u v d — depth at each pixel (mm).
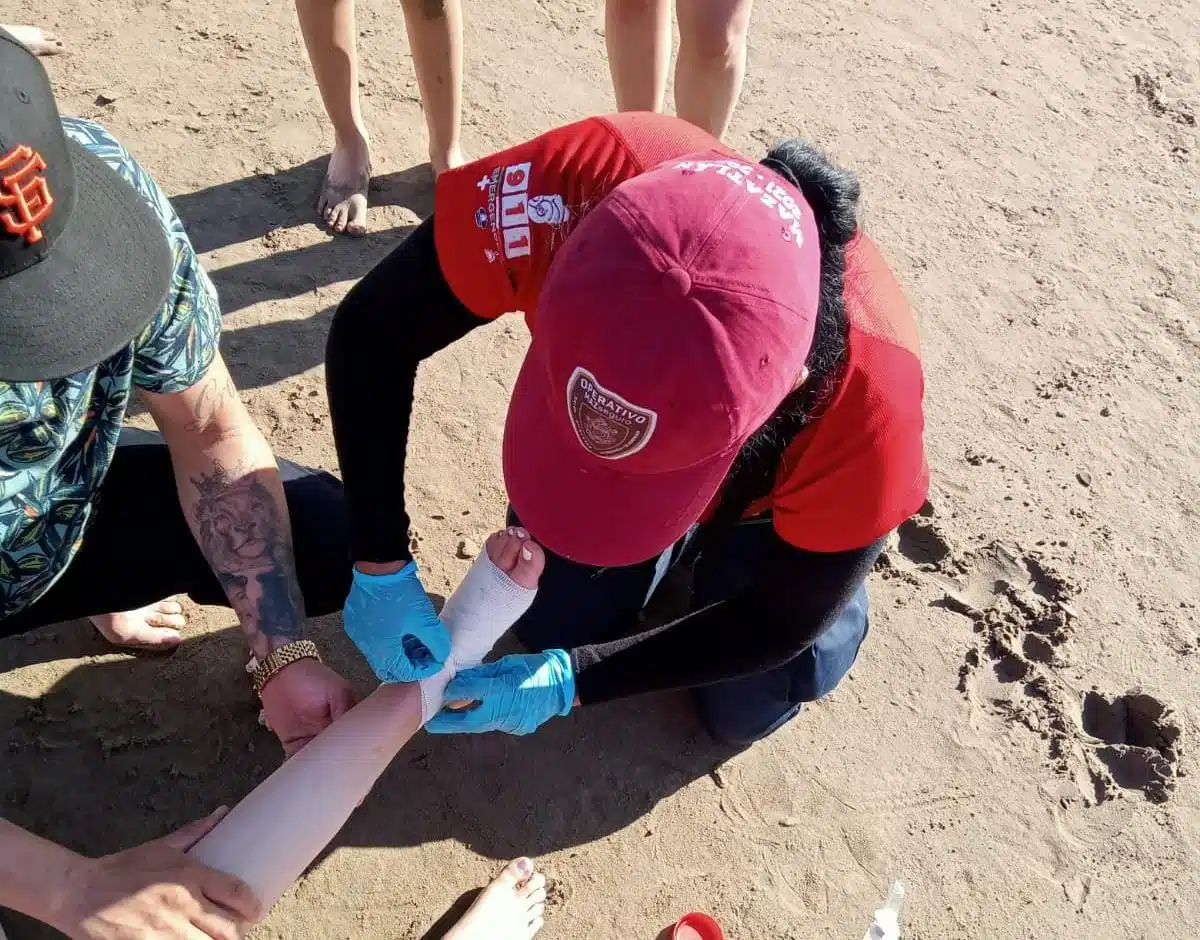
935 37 4457
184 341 1674
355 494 1779
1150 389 3303
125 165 1532
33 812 2182
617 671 1926
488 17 4109
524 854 2268
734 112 3936
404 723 1853
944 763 2475
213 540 1906
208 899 1615
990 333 3377
